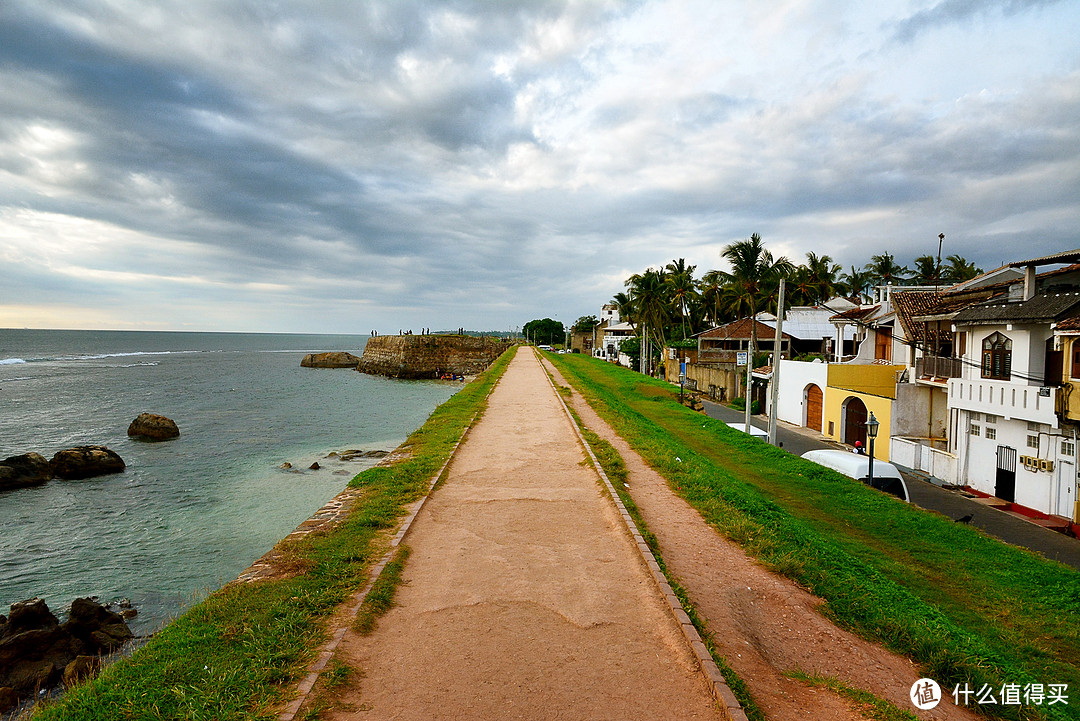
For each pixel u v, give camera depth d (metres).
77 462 23.50
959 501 19.22
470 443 14.85
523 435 16.05
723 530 8.73
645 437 16.48
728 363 46.66
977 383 20.03
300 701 4.22
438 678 4.66
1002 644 8.03
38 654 10.05
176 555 15.53
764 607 6.49
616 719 4.22
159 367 91.88
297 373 83.88
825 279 58.22
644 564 7.11
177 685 4.36
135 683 4.39
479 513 9.12
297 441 31.42
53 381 65.50
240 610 5.58
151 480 23.09
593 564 7.14
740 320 49.50
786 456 19.12
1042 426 17.61
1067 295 18.17
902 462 23.92
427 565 7.03
